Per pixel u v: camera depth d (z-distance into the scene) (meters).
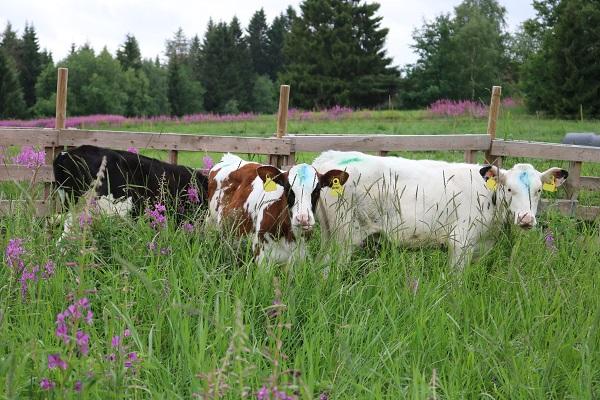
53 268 4.28
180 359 3.48
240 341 2.69
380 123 28.83
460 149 8.52
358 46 56.69
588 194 8.70
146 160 6.96
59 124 8.16
